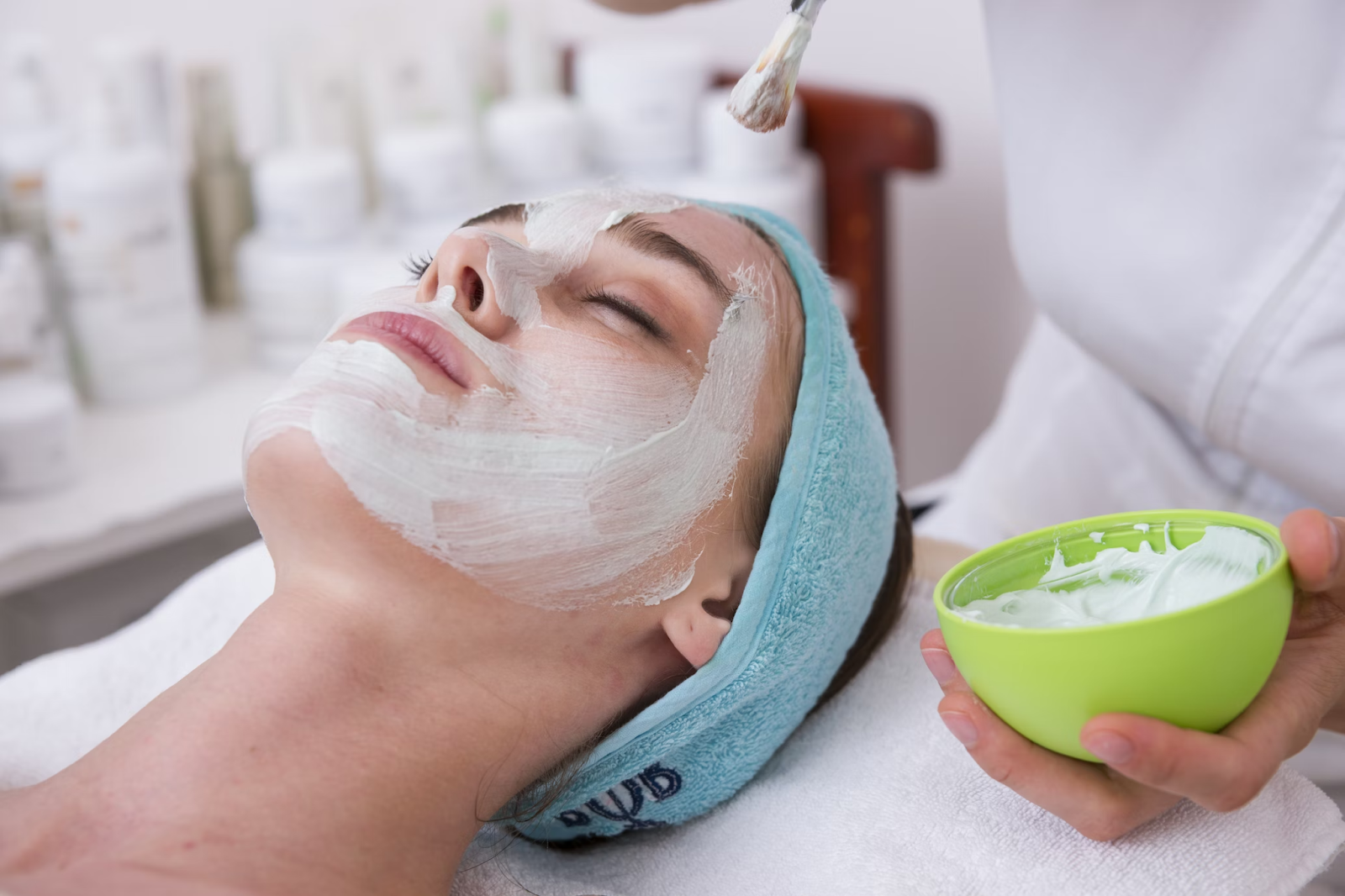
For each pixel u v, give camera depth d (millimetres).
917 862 711
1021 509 1165
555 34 2086
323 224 1532
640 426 727
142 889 596
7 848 643
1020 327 1836
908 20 1801
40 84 1484
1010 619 639
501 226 820
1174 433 1083
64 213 1398
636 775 780
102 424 1445
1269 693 618
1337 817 721
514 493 698
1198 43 842
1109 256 909
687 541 742
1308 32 795
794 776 812
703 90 1707
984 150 1788
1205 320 881
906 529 915
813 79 1928
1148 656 553
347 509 682
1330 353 835
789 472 761
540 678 726
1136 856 684
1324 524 575
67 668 897
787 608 752
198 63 1635
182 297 1486
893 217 1960
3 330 1302
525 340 735
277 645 688
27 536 1219
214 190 1676
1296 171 818
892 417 1784
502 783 726
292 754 662
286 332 1543
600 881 791
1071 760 635
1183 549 667
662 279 774
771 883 737
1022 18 921
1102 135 892
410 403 693
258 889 619
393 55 1718
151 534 1299
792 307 820
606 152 1712
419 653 702
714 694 757
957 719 627
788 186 1610
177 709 679
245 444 710
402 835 674
